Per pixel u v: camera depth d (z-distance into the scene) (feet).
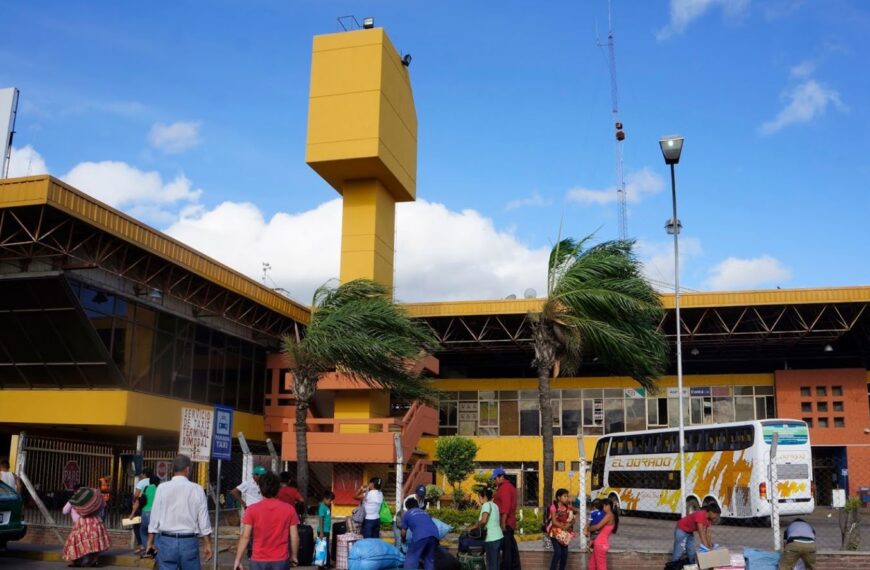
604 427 160.56
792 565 43.27
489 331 158.71
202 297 114.93
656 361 66.59
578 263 64.54
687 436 110.52
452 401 169.07
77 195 84.94
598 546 46.11
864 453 144.36
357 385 108.47
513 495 47.32
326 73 110.32
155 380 106.42
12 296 92.63
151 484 56.18
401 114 118.01
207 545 32.24
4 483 56.85
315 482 128.47
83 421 99.60
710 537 46.32
